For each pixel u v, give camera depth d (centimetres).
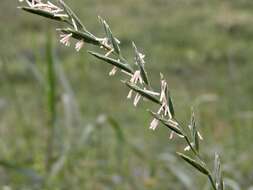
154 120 158
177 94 1498
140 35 2106
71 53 1759
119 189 575
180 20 2247
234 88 1344
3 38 959
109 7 2419
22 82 1438
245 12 2277
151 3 2447
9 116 906
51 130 521
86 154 583
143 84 158
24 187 504
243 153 685
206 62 1841
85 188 542
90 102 1141
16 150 595
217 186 162
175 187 590
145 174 623
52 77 495
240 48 1936
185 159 161
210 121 771
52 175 497
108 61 157
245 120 771
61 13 155
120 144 572
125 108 1262
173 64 1828
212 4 2386
